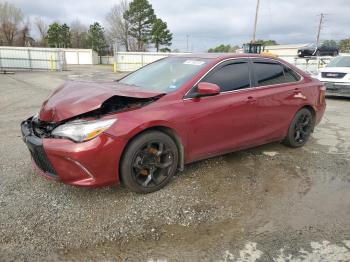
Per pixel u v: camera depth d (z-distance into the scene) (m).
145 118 3.47
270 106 4.75
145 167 3.62
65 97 3.65
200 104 3.94
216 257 2.71
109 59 71.88
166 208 3.42
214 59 4.36
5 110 9.17
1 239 2.87
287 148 5.46
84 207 3.40
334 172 4.49
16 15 73.44
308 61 25.38
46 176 3.47
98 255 2.71
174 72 4.34
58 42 81.12
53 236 2.93
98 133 3.22
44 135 3.39
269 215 3.35
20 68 30.34
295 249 2.81
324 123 7.66
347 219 3.31
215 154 4.29
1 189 3.76
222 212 3.38
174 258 2.69
